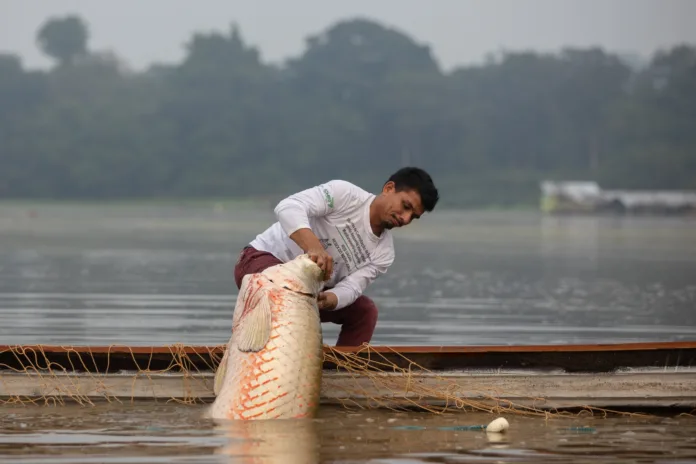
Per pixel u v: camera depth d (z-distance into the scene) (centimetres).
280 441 1219
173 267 4288
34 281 3572
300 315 1329
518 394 1451
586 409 1451
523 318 2609
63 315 2567
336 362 1445
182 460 1132
